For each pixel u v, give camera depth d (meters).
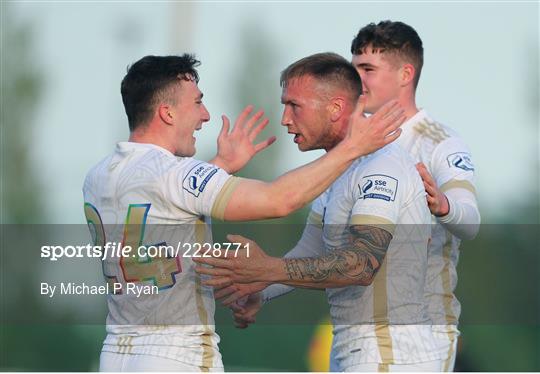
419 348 17.27
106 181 17.11
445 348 19.05
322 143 18.11
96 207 17.22
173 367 16.41
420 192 17.44
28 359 48.88
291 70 18.16
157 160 16.73
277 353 46.34
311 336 46.62
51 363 49.00
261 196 15.95
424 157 19.98
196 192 16.25
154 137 17.28
